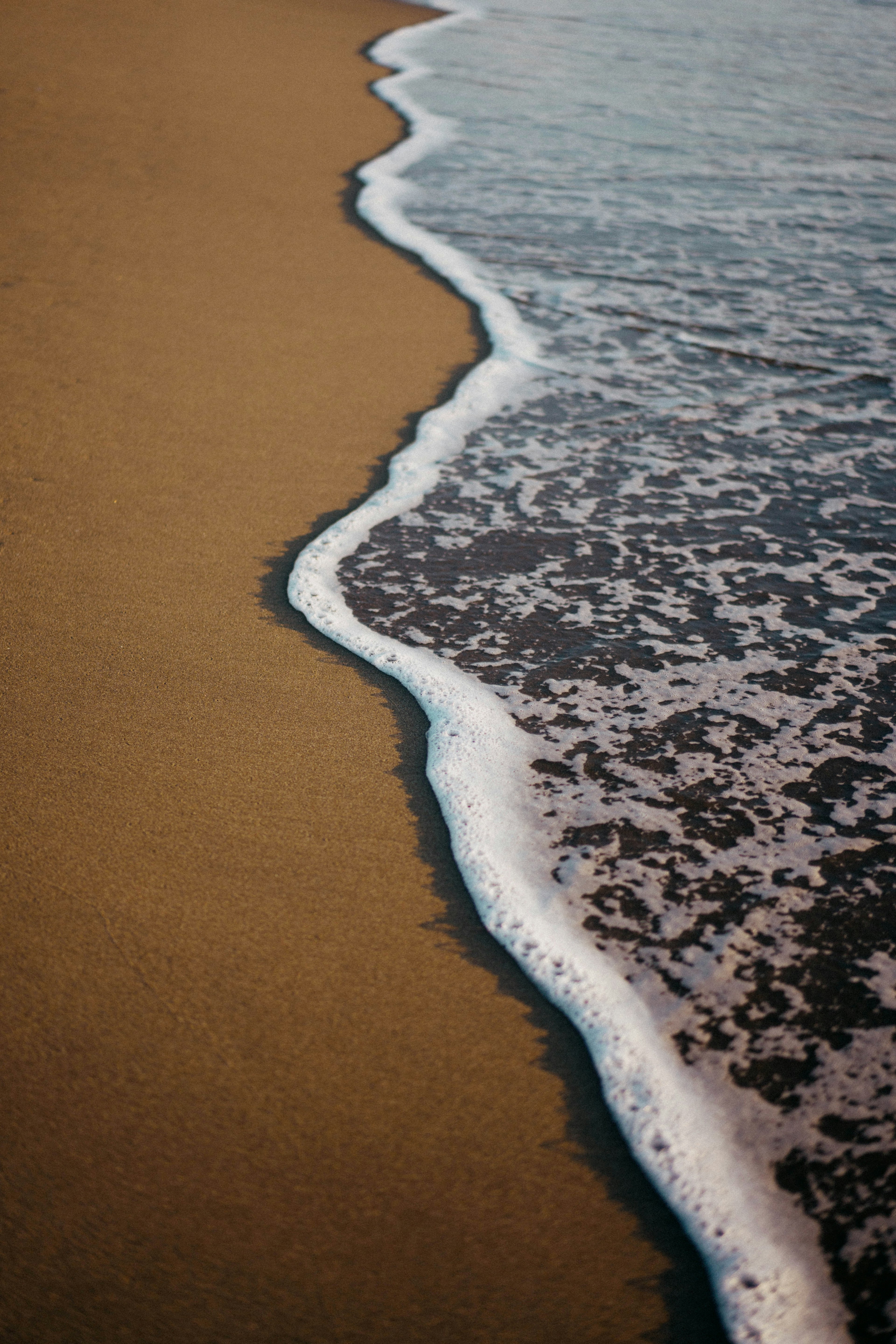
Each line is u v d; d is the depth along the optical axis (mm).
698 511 3162
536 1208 1433
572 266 4934
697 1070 1618
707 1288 1356
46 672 2359
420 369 3934
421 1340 1280
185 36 8320
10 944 1730
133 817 1995
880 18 11641
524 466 3387
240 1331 1279
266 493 3139
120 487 3084
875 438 3576
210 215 5141
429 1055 1618
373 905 1864
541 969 1770
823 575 2861
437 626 2650
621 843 2029
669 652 2570
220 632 2555
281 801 2070
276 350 3947
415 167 6191
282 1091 1548
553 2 11922
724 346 4223
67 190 5223
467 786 2152
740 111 7652
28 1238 1360
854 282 4812
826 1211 1439
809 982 1750
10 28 7852
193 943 1758
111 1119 1499
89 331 3943
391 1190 1438
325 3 10500
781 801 2121
